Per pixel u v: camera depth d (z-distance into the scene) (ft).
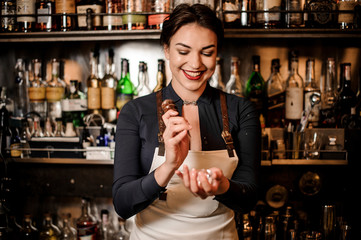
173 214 3.56
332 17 5.36
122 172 3.41
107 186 6.18
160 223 3.58
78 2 5.57
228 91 5.97
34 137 5.53
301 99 5.61
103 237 5.81
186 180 2.61
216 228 3.58
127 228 5.73
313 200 6.14
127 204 3.17
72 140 5.44
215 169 2.65
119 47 6.31
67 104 5.81
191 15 3.19
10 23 5.62
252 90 5.95
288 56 6.18
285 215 5.52
